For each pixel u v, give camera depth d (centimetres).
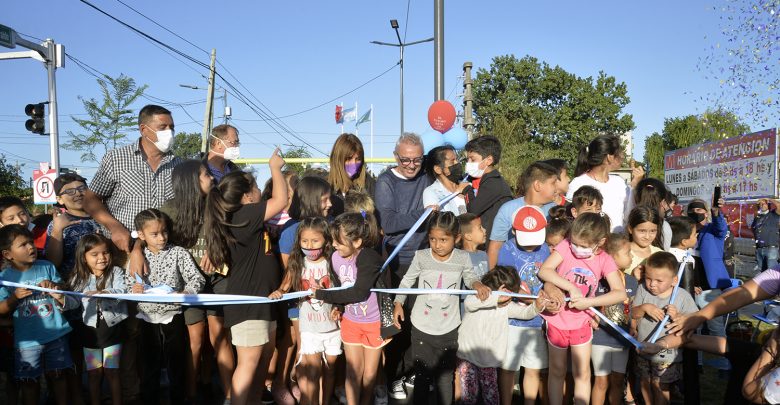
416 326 434
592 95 4334
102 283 430
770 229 1127
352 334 422
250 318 389
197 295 375
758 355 318
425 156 543
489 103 4481
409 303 504
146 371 460
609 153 491
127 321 449
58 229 453
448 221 414
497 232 464
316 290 393
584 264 394
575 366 394
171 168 489
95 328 430
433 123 707
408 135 498
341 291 392
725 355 336
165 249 428
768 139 1160
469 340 429
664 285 407
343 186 519
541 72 4441
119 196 479
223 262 394
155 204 478
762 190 1173
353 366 423
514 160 3156
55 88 1352
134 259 420
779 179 1138
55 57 1345
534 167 452
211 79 2355
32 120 1342
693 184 1474
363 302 421
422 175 527
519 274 436
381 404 474
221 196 391
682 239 496
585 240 375
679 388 500
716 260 612
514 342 427
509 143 3509
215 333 442
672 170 1608
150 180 479
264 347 434
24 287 376
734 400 330
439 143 695
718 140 1341
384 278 437
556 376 398
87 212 451
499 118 3847
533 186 448
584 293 393
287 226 460
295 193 473
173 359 447
